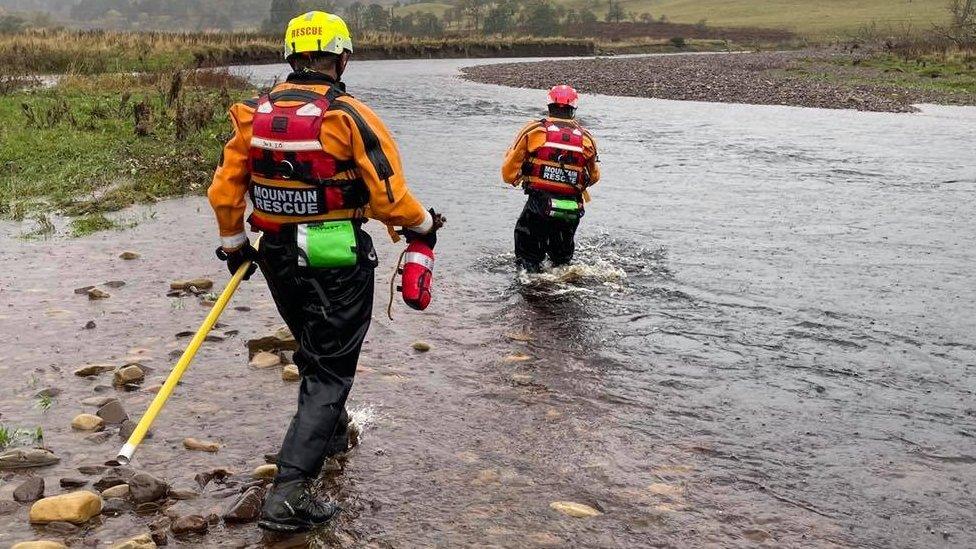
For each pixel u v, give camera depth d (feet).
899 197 33.58
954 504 11.04
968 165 42.47
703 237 26.25
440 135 52.13
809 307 19.38
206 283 19.71
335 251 9.94
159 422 12.65
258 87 78.84
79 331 16.55
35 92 65.26
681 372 15.43
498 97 85.71
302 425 10.05
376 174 9.74
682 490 11.16
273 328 16.98
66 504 9.86
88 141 39.96
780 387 14.87
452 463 11.71
